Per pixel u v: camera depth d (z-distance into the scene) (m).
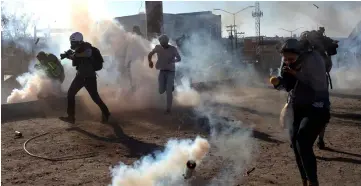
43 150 5.63
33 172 4.68
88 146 5.84
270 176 4.56
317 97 3.86
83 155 5.40
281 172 4.71
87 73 7.26
